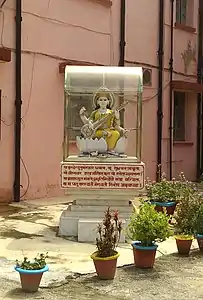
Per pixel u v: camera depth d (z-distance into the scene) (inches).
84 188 291.7
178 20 570.6
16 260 217.9
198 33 591.8
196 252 263.3
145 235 229.9
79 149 303.9
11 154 401.7
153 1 524.4
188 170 580.4
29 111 412.2
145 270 229.0
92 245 270.7
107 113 303.6
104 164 290.7
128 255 250.5
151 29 523.2
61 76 433.7
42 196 426.3
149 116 523.5
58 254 251.1
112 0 477.7
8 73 396.5
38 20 414.3
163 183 344.2
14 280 209.6
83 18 450.3
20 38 401.4
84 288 202.8
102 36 469.1
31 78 411.5
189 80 579.2
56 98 432.5
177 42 559.2
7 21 393.7
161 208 319.3
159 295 197.2
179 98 580.4
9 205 387.2
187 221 267.3
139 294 197.6
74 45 443.5
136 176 291.1
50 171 431.8
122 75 316.8
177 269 232.1
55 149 434.3
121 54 486.9
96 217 288.8
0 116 392.5
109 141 300.8
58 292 197.5
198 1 590.2
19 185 405.7
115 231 235.5
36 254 249.1
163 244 276.1
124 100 327.6
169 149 546.6
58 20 429.7
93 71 318.7
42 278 211.6
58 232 292.2
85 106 318.7
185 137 585.3
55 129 433.4
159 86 531.8
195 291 202.7
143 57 514.3
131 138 314.8
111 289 202.4
